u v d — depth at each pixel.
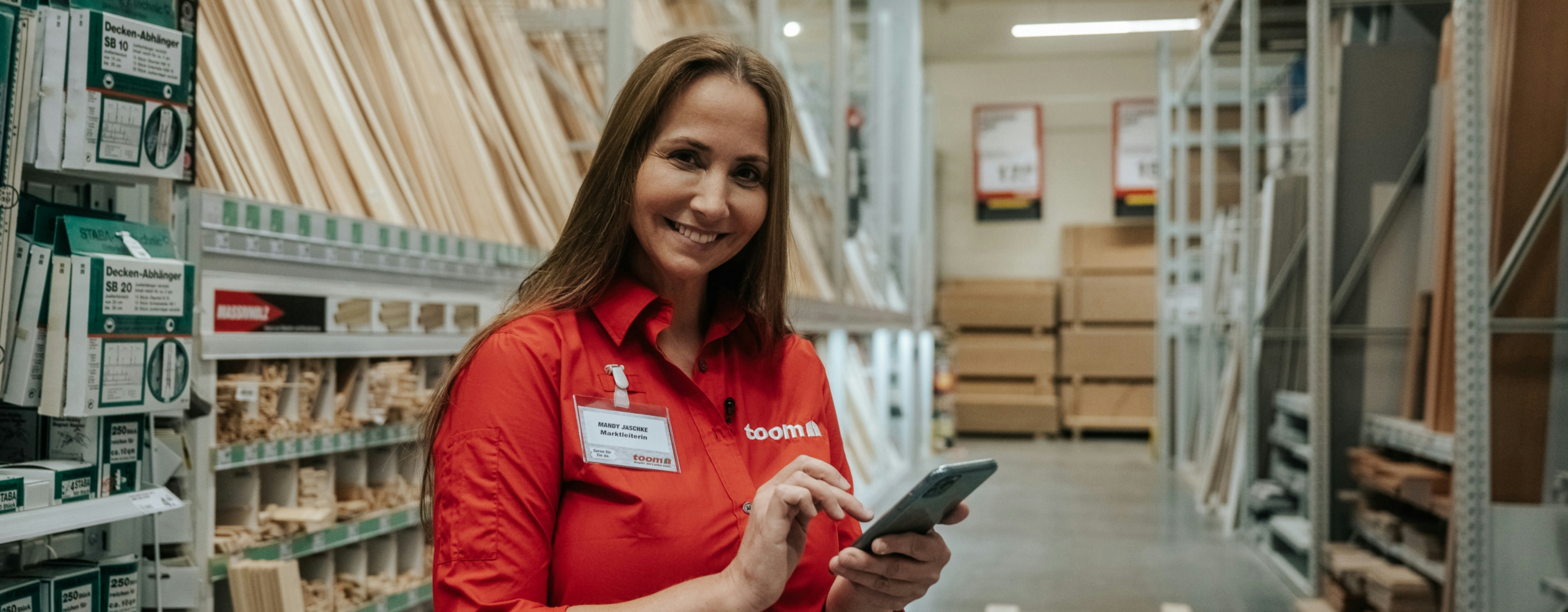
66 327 1.23
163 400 1.34
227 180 1.88
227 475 1.84
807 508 1.01
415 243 2.21
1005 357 12.34
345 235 1.98
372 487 2.23
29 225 1.31
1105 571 4.95
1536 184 3.07
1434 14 4.33
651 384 1.16
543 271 1.20
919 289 9.95
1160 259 9.59
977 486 1.09
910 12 8.85
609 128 1.18
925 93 11.77
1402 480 3.58
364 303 2.04
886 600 1.20
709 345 1.28
